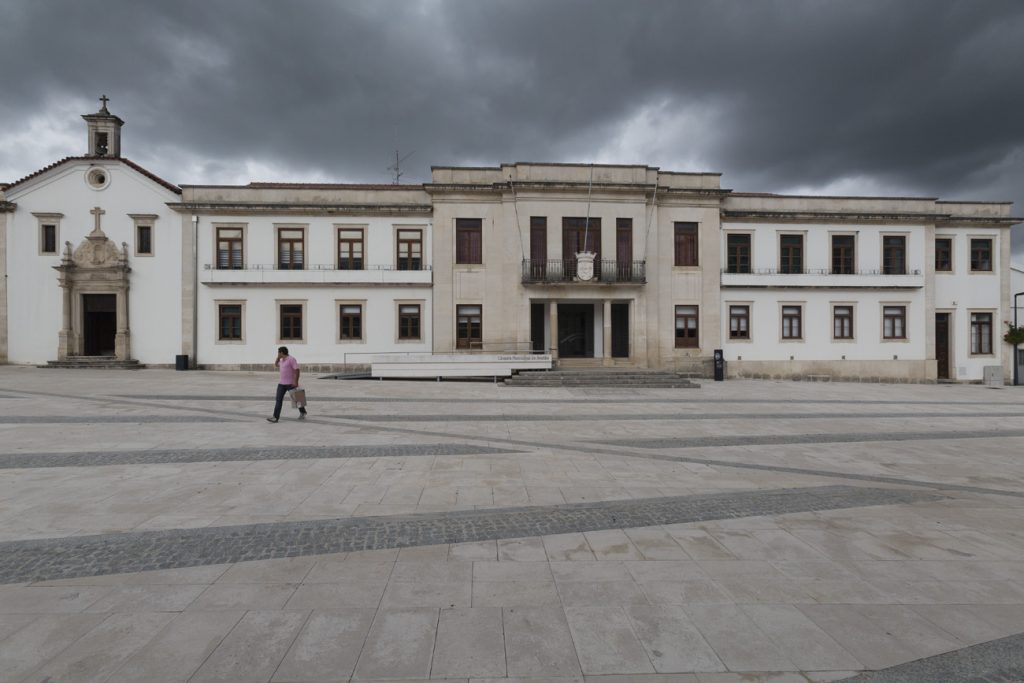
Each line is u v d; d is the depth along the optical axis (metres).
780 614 3.48
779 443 9.83
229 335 25.02
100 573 3.99
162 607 3.47
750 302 26.16
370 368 25.14
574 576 4.00
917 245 26.52
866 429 11.63
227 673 2.77
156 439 9.16
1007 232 27.23
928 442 10.18
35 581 3.84
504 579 3.94
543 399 16.08
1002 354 27.17
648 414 13.30
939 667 2.92
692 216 25.88
